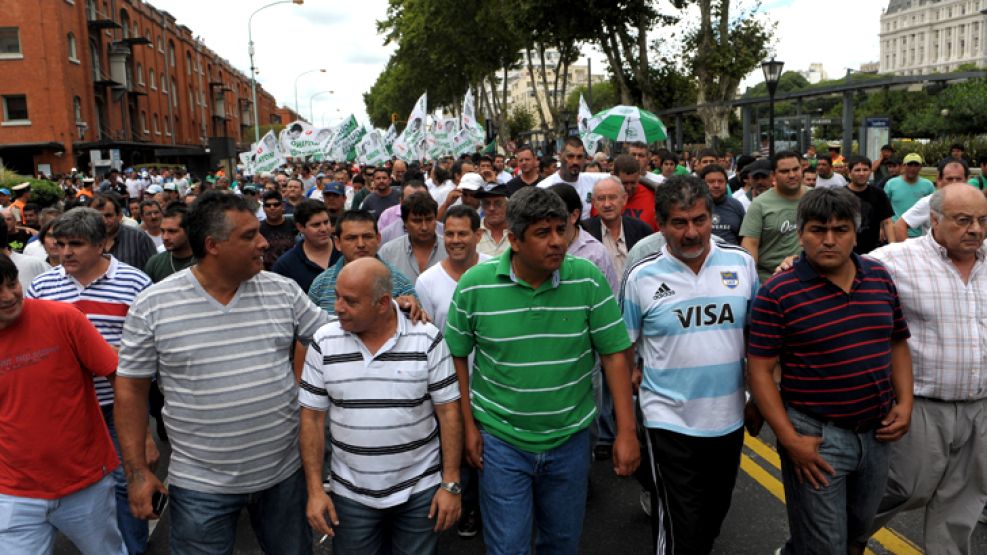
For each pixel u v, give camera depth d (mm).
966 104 41156
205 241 3037
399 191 10148
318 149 20891
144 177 31594
